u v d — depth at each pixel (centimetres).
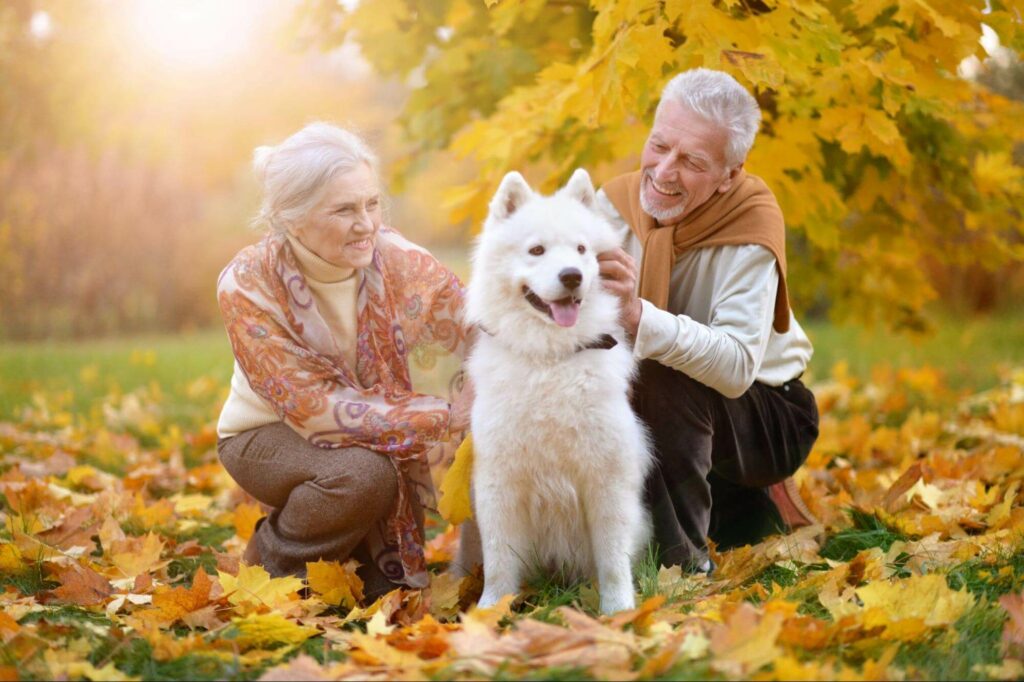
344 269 315
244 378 328
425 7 486
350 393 313
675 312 351
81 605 299
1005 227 518
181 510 443
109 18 750
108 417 645
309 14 508
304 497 312
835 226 493
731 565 323
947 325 1118
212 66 902
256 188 322
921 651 244
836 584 289
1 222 1328
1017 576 293
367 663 239
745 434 349
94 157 965
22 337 1364
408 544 322
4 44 899
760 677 219
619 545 304
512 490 308
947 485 418
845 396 679
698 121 323
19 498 405
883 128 387
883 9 390
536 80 477
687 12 344
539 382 298
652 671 222
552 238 306
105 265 1438
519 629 237
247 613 280
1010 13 372
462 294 339
